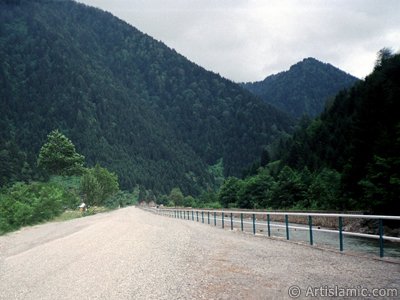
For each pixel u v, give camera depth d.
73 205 70.06
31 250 17.62
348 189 47.78
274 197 65.38
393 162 36.31
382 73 74.06
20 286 10.19
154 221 37.69
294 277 9.46
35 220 43.19
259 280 9.28
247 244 16.84
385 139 39.38
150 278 10.10
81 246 17.61
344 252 13.40
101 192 85.94
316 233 24.45
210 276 9.99
